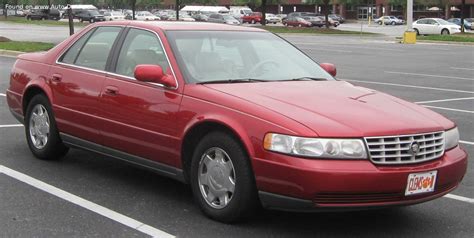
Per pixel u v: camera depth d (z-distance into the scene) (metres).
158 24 6.01
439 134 4.77
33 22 64.88
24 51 22.20
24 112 7.16
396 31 58.97
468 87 15.60
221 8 82.12
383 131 4.46
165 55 5.58
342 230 4.93
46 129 6.84
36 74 6.91
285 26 63.34
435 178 4.61
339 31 53.19
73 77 6.37
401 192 4.44
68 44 6.75
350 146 4.36
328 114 4.63
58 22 64.31
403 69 20.47
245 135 4.64
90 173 6.52
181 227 4.92
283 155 4.42
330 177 4.25
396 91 14.54
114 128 5.78
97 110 5.97
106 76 6.00
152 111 5.39
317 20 64.31
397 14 95.44
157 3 101.69
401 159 4.49
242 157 4.68
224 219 4.93
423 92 14.45
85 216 5.16
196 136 5.18
